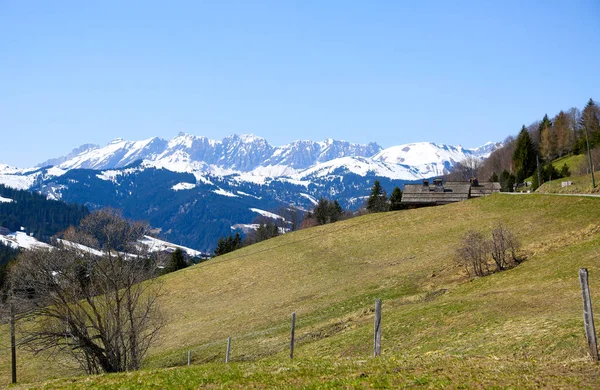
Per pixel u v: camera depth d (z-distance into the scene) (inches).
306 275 3218.5
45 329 1578.5
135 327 1653.5
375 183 7022.6
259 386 733.3
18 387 956.0
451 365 760.3
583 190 4069.9
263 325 2329.0
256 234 7293.3
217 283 3398.1
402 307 1886.1
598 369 659.4
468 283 2090.3
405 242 3481.8
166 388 768.9
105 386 837.8
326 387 677.3
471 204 4106.8
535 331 1066.1
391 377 704.4
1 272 3107.8
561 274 1748.3
